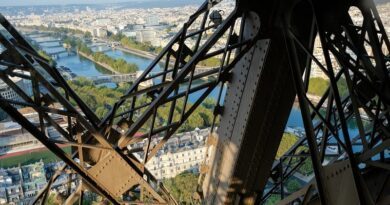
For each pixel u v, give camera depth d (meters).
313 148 4.90
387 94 4.54
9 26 5.04
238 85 6.04
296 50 4.87
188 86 5.49
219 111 6.61
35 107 4.71
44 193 6.23
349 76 4.40
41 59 5.14
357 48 4.77
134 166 5.88
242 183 6.58
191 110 5.76
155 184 6.33
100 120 5.88
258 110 5.75
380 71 4.57
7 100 4.48
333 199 4.71
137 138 5.77
